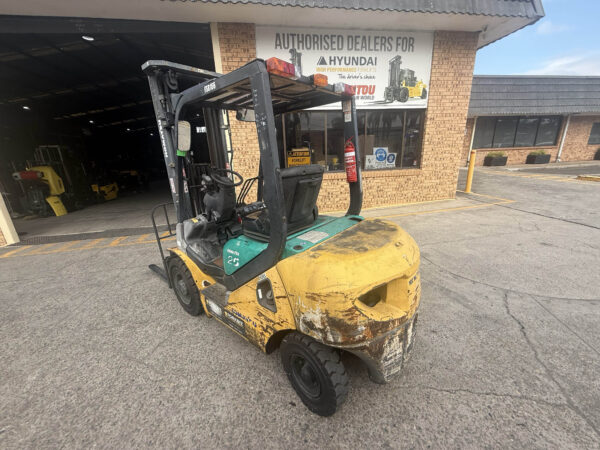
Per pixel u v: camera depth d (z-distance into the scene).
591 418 1.83
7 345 2.79
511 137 16.11
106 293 3.75
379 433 1.79
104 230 7.04
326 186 7.21
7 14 5.03
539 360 2.33
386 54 6.57
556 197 7.96
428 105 7.18
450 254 4.43
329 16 5.58
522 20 6.14
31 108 11.02
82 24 5.31
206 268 2.65
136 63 8.17
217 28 5.69
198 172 3.30
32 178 9.18
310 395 1.95
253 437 1.79
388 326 1.75
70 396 2.15
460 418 1.87
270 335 2.06
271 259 1.91
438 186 7.95
